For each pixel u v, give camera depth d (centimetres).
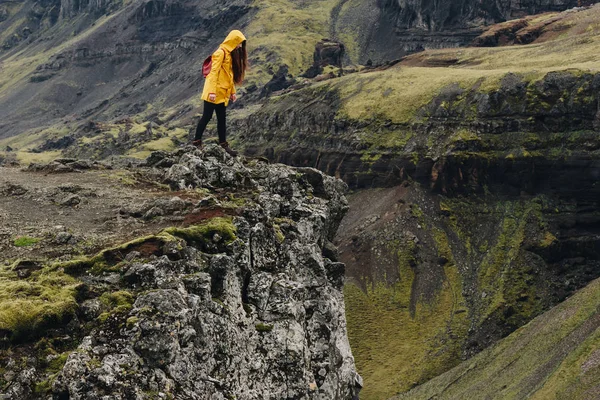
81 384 1516
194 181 2628
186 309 1727
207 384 1728
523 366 15138
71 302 1695
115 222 2219
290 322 2042
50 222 2216
